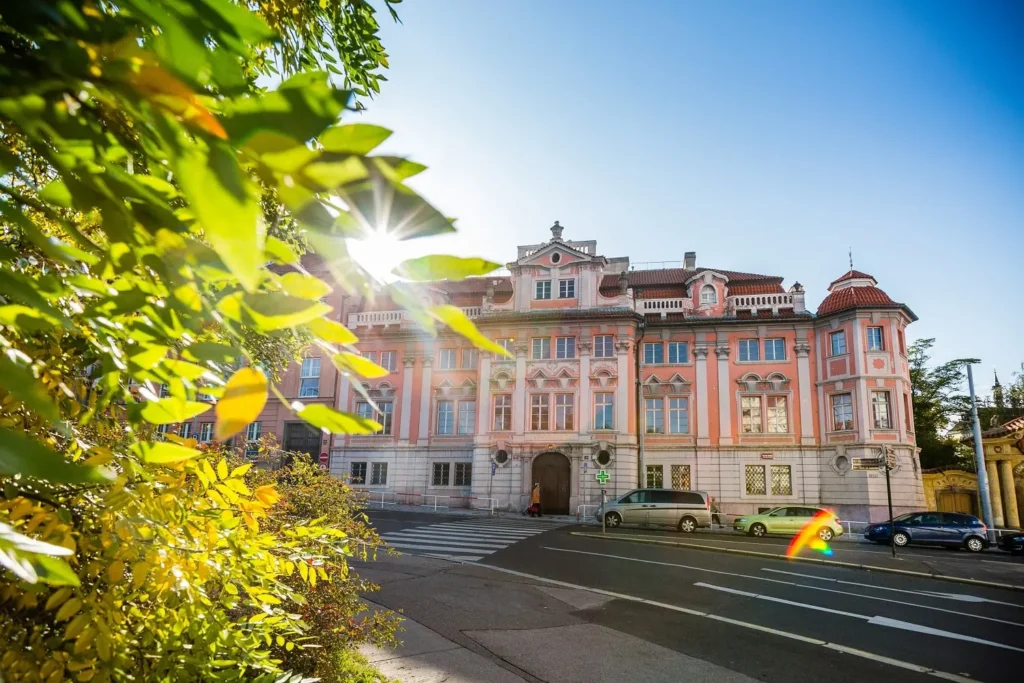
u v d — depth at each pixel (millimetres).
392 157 439
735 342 30844
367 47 2254
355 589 5262
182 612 1712
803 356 29766
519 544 16641
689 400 30656
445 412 33219
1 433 472
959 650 7441
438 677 5754
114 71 453
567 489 29750
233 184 402
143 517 1409
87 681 1415
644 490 24906
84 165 602
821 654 7137
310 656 4457
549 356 31250
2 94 507
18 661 1295
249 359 646
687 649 7207
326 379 33656
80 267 1029
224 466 1719
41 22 467
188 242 631
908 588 11633
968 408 44250
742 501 28984
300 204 452
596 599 9852
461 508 31219
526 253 34250
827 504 27953
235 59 461
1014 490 27406
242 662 1913
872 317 28094
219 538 1692
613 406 30078
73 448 1408
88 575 1438
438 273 541
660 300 32562
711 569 13141
